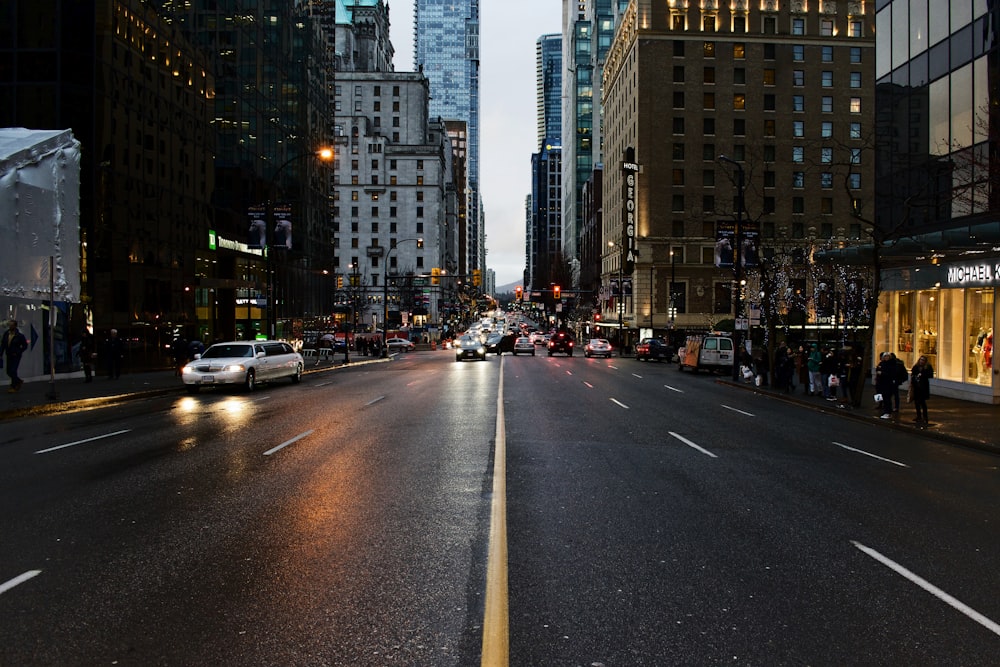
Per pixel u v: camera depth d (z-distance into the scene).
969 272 22.22
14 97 28.81
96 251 29.52
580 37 156.88
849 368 21.56
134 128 32.41
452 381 29.84
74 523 7.38
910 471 11.35
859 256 24.88
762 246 62.94
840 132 74.81
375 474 10.06
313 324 60.25
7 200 22.80
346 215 127.44
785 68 74.94
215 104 42.03
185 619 4.96
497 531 7.19
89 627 4.83
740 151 74.69
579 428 15.34
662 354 55.22
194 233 38.41
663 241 74.06
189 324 37.72
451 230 168.75
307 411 18.30
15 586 5.57
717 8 75.00
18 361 21.41
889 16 26.86
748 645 4.67
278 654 4.45
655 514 8.05
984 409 20.12
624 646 4.62
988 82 21.14
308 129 59.25
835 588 5.76
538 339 98.75
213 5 41.06
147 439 13.33
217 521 7.50
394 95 136.62
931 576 6.10
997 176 19.70
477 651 4.50
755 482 9.96
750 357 34.47
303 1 57.97
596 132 134.88
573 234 156.00
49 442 12.96
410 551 6.51
